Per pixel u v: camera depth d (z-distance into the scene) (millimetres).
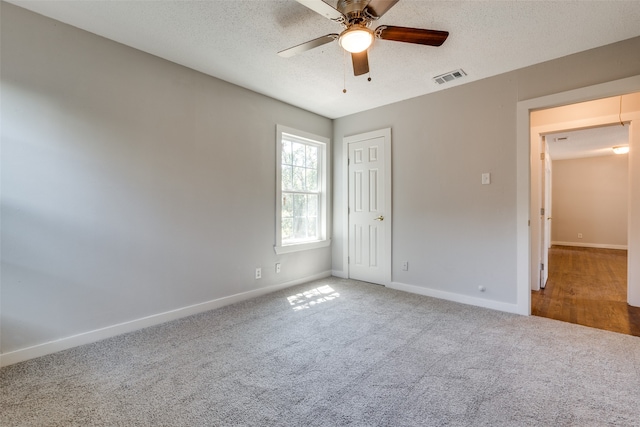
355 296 3504
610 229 7402
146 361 2049
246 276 3406
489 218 3100
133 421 1479
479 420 1478
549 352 2160
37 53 2090
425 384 1779
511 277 2971
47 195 2137
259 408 1574
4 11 1977
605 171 7457
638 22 2164
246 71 2953
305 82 3209
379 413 1532
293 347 2250
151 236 2656
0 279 1979
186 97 2871
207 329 2582
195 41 2430
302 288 3828
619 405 1589
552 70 2723
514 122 2936
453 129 3326
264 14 2080
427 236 3541
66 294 2225
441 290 3438
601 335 2441
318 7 1676
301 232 4133
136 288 2572
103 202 2385
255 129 3473
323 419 1492
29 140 2068
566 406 1583
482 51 2574
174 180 2797
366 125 4105
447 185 3377
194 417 1507
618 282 4180
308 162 4242
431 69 2904
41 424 1458
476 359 2066
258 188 3516
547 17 2111
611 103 3230
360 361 2045
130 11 2055
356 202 4227
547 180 4531
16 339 2033
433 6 1999
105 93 2387
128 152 2512
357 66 2189
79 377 1856
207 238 3051
